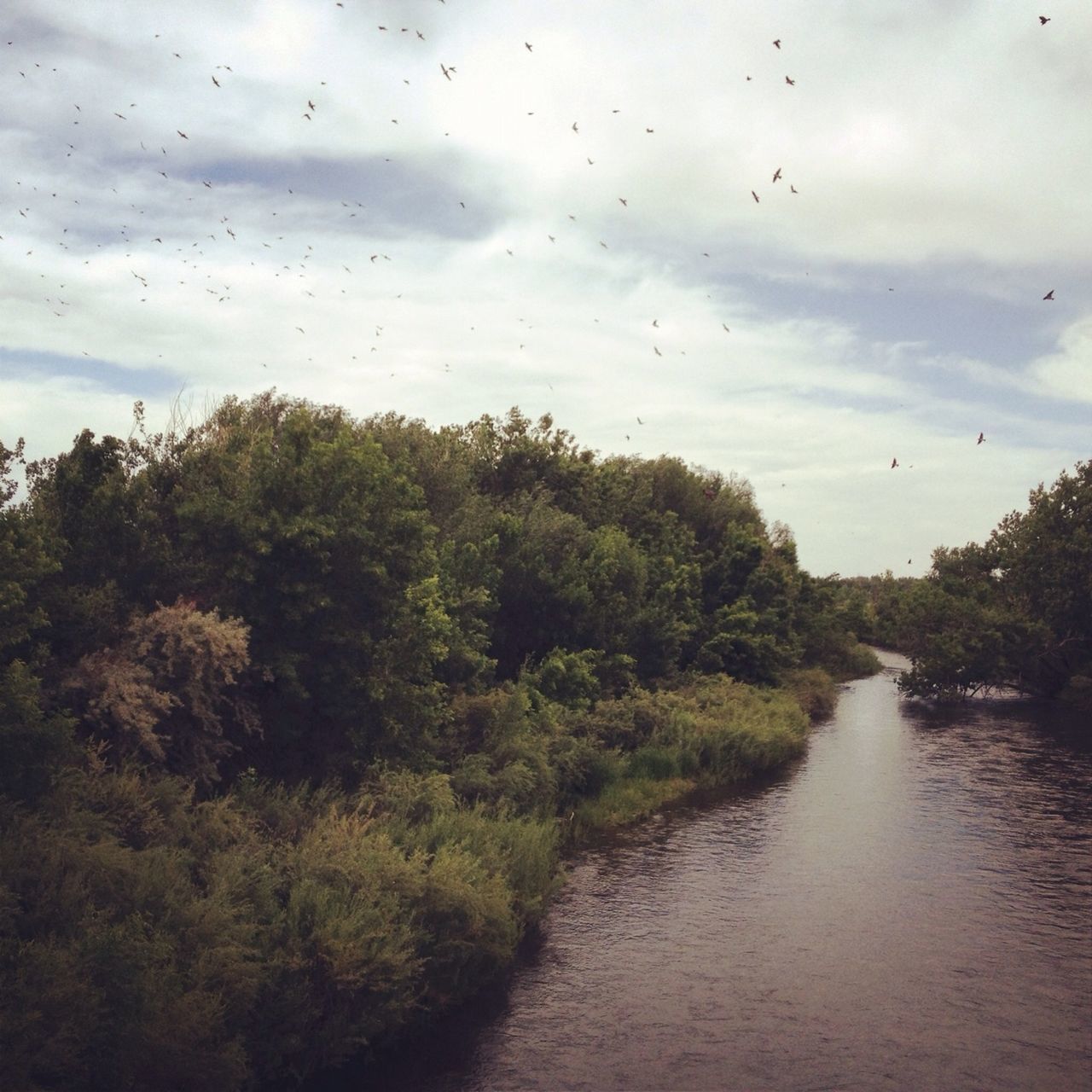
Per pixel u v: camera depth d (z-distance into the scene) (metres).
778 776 27.00
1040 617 47.44
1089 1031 11.35
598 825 20.91
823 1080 10.20
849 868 17.78
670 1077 10.23
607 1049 10.84
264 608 15.96
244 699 15.33
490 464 37.25
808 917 15.12
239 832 12.27
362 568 16.55
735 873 17.47
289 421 18.11
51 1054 7.83
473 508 28.48
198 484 17.28
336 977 10.13
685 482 52.41
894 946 13.94
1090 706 43.62
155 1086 8.61
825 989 12.48
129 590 15.23
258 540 15.73
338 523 16.53
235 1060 8.86
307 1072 9.95
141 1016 8.51
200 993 8.86
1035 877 17.19
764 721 30.70
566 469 38.59
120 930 8.85
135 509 15.70
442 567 23.53
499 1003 12.02
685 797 24.12
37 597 13.77
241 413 25.84
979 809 22.75
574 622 28.92
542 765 20.08
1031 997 12.26
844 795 24.39
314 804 14.32
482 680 24.28
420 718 17.86
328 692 16.36
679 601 39.81
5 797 10.65
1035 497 48.50
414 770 17.20
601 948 13.84
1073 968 13.14
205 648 13.77
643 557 36.03
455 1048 10.86
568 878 16.98
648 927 14.66
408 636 17.69
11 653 12.91
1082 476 48.94
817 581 65.81
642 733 27.09
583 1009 11.85
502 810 16.56
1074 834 20.34
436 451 28.70
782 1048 10.91
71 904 9.48
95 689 13.09
